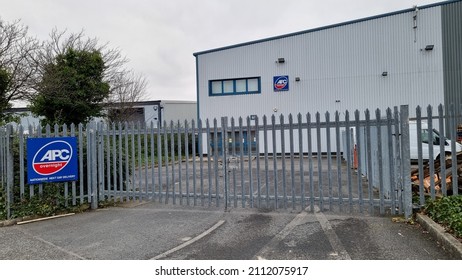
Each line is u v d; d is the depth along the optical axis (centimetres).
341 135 1730
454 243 432
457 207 541
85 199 772
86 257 470
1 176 800
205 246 500
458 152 785
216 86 2398
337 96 2145
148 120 3142
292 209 695
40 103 1888
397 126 616
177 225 611
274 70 2264
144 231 582
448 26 1950
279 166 1505
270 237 530
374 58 2080
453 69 1942
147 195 766
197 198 737
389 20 2053
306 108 2200
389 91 2053
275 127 676
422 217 559
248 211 691
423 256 432
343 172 1295
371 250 461
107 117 2562
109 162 787
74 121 2064
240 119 699
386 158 673
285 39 2242
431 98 1978
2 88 1562
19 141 727
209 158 726
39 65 1788
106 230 596
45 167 721
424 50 1992
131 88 3303
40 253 490
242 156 700
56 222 661
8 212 678
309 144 660
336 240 505
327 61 2166
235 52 2341
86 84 2070
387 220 595
